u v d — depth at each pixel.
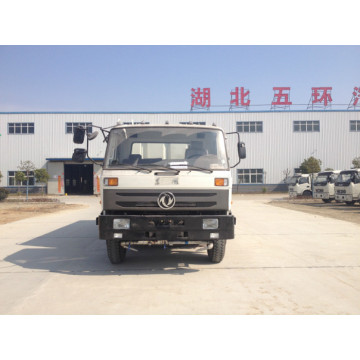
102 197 5.60
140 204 5.51
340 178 20.25
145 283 5.15
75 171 39.03
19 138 38.59
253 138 39.03
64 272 5.81
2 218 14.42
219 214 5.73
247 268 5.96
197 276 5.49
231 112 38.91
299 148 39.09
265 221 12.48
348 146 39.09
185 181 5.51
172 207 5.47
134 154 5.85
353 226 11.04
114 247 6.05
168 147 5.89
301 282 5.14
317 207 19.06
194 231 5.46
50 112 38.66
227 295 4.59
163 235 5.45
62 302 4.38
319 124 39.06
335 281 5.18
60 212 17.42
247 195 35.12
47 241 8.80
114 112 38.44
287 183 38.94
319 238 8.86
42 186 38.19
